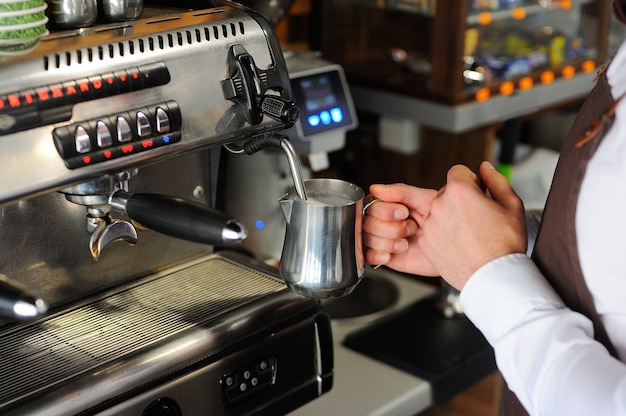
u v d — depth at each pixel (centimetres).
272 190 157
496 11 182
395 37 186
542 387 82
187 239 98
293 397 118
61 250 111
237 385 111
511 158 191
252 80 104
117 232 103
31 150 90
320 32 192
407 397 141
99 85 94
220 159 125
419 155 193
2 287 84
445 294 165
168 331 107
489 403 172
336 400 139
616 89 82
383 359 150
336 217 97
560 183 86
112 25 101
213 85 103
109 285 118
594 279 83
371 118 197
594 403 78
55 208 109
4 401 93
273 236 160
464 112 176
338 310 165
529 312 85
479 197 92
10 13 87
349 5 188
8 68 89
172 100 100
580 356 80
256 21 108
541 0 193
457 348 154
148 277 121
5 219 105
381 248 106
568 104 211
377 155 199
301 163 160
